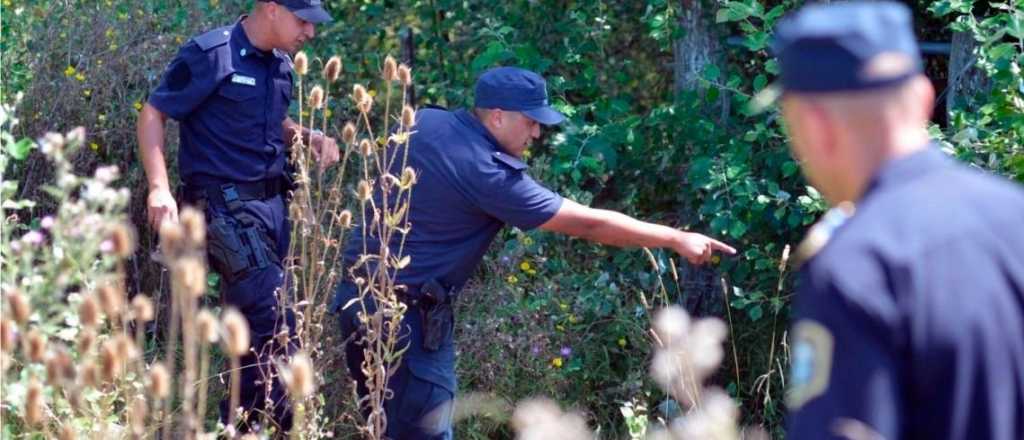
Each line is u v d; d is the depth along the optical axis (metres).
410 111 5.28
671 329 3.76
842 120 2.58
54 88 7.74
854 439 2.34
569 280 7.41
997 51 6.13
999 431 2.42
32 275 4.13
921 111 2.62
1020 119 5.86
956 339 2.40
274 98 6.50
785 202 6.94
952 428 2.41
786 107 2.68
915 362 2.40
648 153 7.81
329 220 7.11
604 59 8.52
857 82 2.54
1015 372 2.45
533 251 7.40
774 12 6.91
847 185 2.64
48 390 4.21
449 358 5.83
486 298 7.14
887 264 2.44
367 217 5.86
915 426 2.43
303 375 3.60
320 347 6.16
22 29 7.93
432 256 5.70
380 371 5.44
